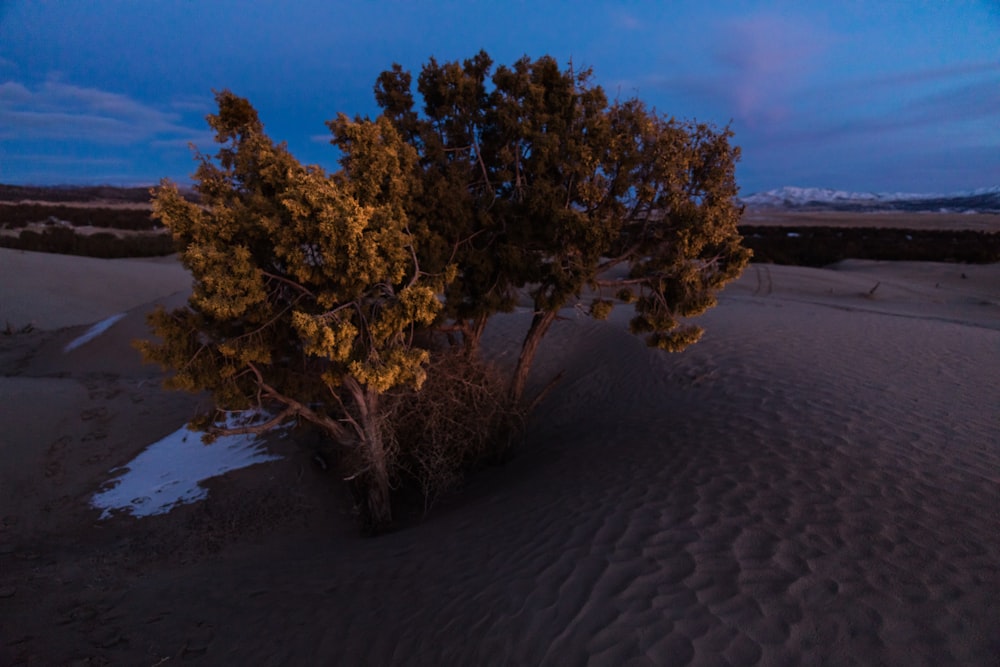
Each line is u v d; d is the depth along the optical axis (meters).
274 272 6.29
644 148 7.50
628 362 14.25
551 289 8.52
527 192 7.46
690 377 12.23
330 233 5.27
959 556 4.77
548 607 4.47
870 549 4.91
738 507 5.84
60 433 10.34
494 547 5.93
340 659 4.56
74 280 26.27
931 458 6.97
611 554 5.15
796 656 3.65
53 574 6.42
